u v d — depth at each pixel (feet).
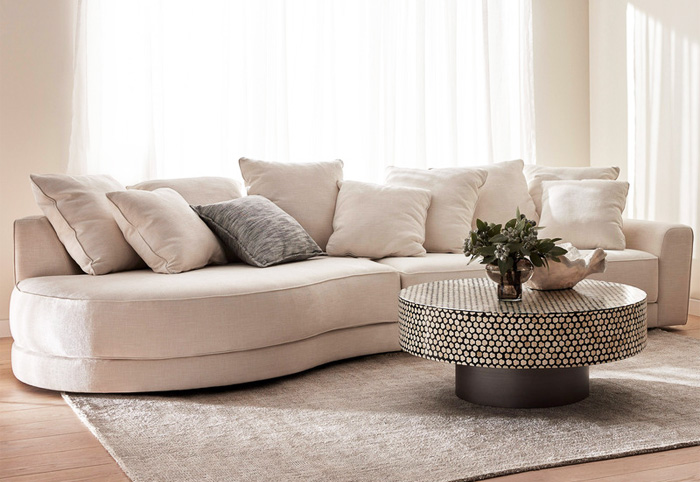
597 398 9.77
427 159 17.01
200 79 15.05
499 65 17.56
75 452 8.20
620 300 9.43
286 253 12.48
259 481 7.24
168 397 10.16
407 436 8.47
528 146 17.87
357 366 11.76
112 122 14.48
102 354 10.02
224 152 15.21
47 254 11.61
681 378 10.72
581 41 18.79
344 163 16.40
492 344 8.81
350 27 16.24
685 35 15.83
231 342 10.28
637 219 16.26
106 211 11.84
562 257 9.95
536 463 7.59
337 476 7.34
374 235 13.70
